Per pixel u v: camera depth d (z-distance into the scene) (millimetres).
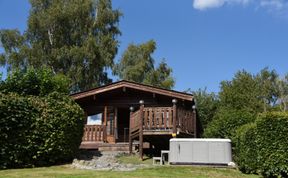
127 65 40031
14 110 14602
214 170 14227
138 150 20469
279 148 12070
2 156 14211
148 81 38812
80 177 12047
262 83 47719
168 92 21609
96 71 35219
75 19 35719
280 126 12195
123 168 14445
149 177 12383
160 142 20578
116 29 37750
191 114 20812
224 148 15547
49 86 17594
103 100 23938
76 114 16531
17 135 14594
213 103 40000
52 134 15336
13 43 34656
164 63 42094
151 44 40219
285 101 46625
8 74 17047
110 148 21453
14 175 12453
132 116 19984
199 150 15664
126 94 23812
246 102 40625
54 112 15680
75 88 34875
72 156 16469
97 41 36188
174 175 12961
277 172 12023
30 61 33812
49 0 36156
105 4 37281
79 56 33906
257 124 12750
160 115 18469
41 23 34375
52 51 34188
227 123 19359
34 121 15078
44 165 15188
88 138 22078
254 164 13492
